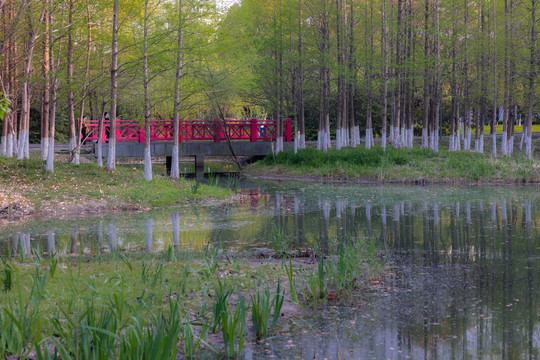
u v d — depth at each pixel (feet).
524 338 18.72
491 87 110.42
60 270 25.62
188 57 73.31
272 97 106.32
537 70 96.22
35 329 16.34
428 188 76.18
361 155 96.12
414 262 31.01
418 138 146.92
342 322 20.33
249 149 112.98
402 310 21.81
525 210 52.90
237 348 17.53
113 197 57.31
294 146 111.34
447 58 105.19
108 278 24.14
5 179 58.95
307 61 105.50
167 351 13.50
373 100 132.05
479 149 113.80
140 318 15.76
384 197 65.82
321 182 87.40
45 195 55.11
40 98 92.94
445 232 41.27
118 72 70.90
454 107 116.37
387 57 100.53
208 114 122.11
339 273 25.14
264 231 42.32
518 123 211.61
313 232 41.83
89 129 101.91
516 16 99.25
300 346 17.83
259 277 25.23
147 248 35.12
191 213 53.06
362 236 39.88
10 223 45.70
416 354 17.29
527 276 27.53
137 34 69.87
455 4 100.89
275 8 104.27
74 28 62.13
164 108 107.76
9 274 21.48
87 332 13.98
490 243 36.76
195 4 66.08
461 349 17.74
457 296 23.85
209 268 25.20
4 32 63.05
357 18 104.47
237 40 78.18
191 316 19.79
